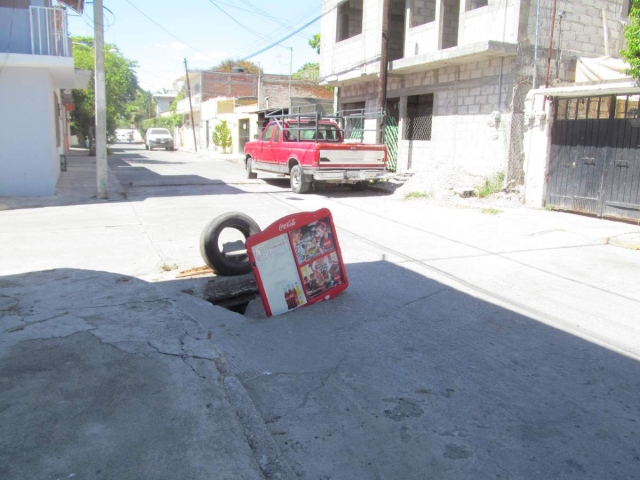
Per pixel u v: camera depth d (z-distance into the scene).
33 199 13.23
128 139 81.69
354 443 3.33
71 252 7.78
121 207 12.10
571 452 3.27
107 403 3.38
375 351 4.67
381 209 12.06
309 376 4.21
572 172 11.30
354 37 20.41
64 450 2.91
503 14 13.93
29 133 13.67
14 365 3.86
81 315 4.86
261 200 13.45
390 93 18.94
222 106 44.12
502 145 14.02
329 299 6.00
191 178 19.45
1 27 13.45
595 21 14.71
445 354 4.62
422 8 17.83
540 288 6.48
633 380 4.20
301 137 16.42
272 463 2.98
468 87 15.17
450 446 3.31
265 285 5.52
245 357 4.53
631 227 9.76
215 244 6.54
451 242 8.77
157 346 4.21
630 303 6.00
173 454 2.92
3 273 6.58
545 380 4.18
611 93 10.41
